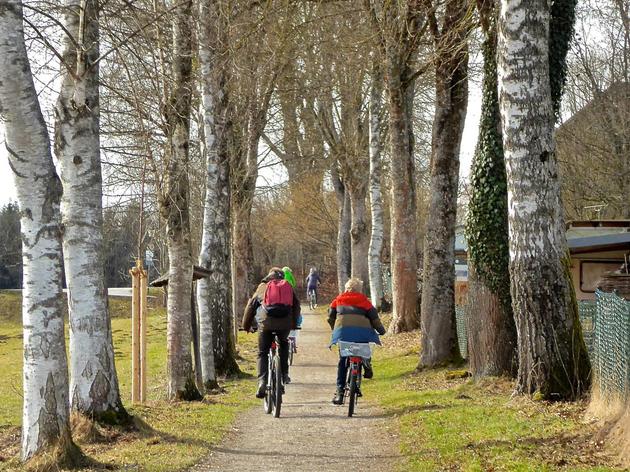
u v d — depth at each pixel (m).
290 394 19.08
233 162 28.14
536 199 13.08
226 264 23.89
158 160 16.66
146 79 15.95
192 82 17.81
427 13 20.44
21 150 9.38
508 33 13.04
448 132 20.91
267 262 88.38
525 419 12.00
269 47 23.84
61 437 9.66
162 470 9.73
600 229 25.12
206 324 20.55
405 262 31.38
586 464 8.89
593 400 11.90
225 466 10.43
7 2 9.23
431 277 21.22
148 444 11.38
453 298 21.17
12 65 9.24
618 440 9.36
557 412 12.22
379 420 14.29
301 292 84.19
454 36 18.97
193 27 16.59
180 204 16.59
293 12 23.23
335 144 44.34
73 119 11.73
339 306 15.23
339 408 16.14
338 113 43.78
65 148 11.77
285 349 15.08
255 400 17.89
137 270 17.23
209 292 20.66
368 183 46.03
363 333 15.02
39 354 9.58
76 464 9.63
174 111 15.66
